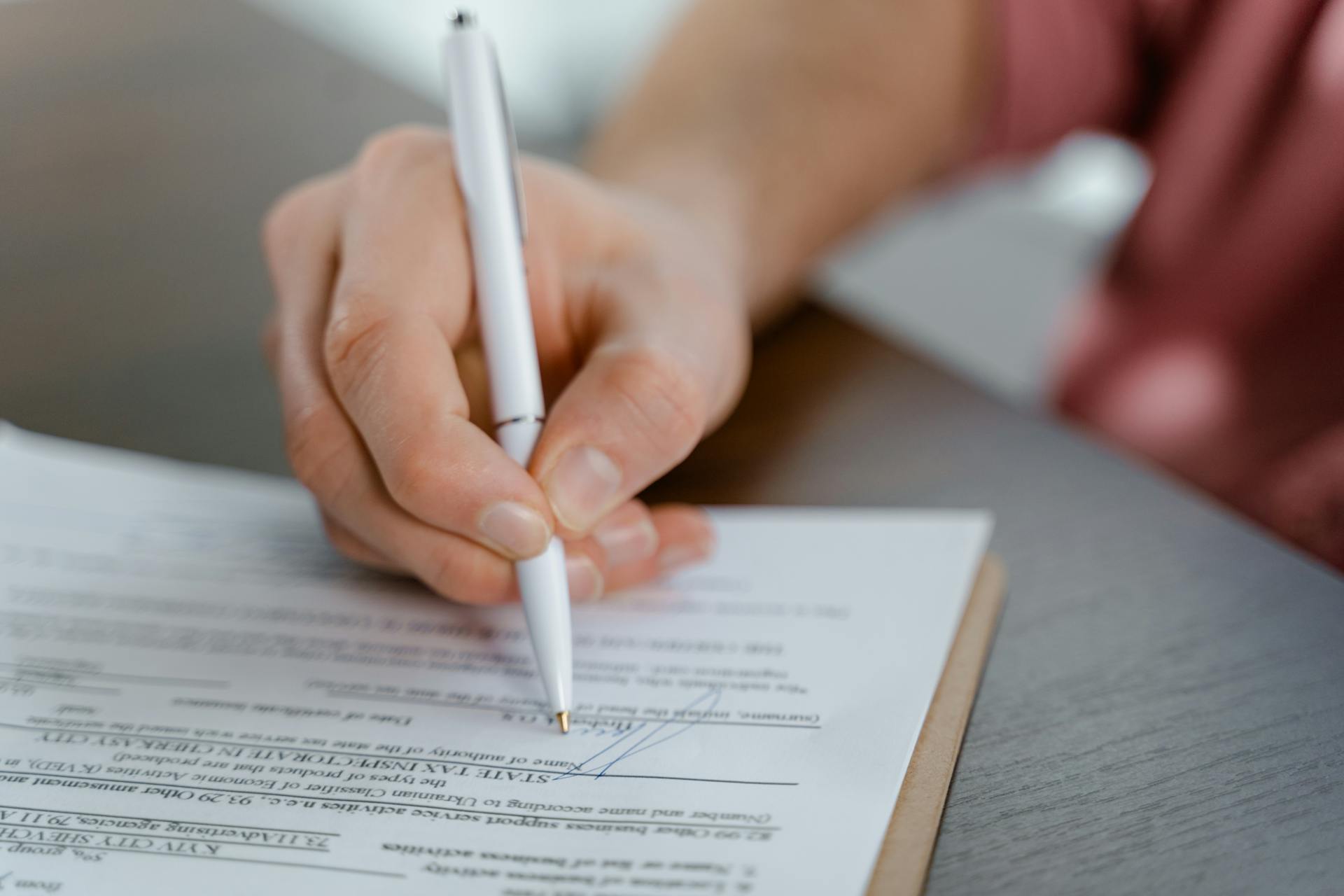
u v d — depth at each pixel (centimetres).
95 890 27
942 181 82
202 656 37
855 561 41
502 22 249
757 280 59
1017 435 50
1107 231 202
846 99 70
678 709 33
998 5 76
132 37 108
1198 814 28
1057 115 80
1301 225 66
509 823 29
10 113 92
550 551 34
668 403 35
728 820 28
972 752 31
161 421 53
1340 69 65
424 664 36
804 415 52
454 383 35
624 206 46
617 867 27
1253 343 69
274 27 109
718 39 74
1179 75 74
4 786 31
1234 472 69
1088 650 36
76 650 37
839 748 31
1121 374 76
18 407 54
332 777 31
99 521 45
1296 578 39
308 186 45
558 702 32
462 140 38
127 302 64
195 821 29
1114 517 43
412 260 37
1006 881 27
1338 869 27
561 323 41
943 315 194
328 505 37
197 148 83
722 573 41
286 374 38
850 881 26
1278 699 33
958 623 37
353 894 26
